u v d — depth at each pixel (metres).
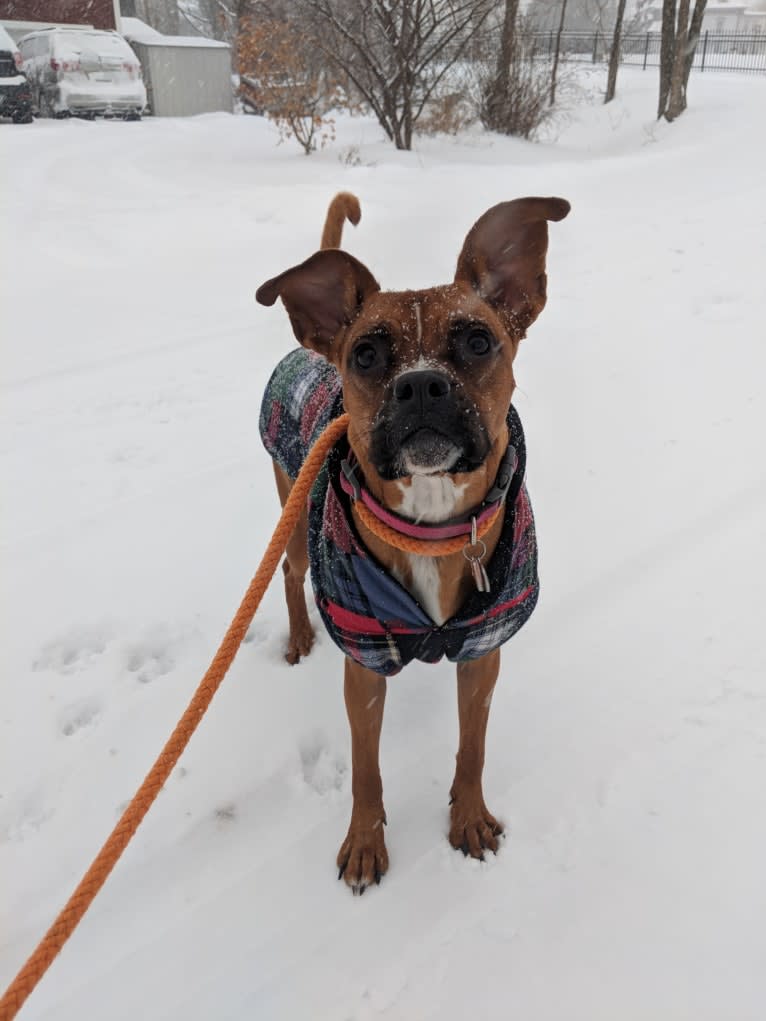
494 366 0.54
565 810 0.68
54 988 0.58
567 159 4.04
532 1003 0.55
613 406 1.29
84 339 1.69
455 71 4.61
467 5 3.61
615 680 0.79
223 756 0.75
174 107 6.01
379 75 3.72
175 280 2.01
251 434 1.30
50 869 0.66
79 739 0.77
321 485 0.63
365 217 2.37
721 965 0.56
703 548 0.95
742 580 0.89
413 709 0.80
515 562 0.59
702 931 0.58
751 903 0.59
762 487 1.04
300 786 0.72
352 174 3.09
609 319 1.62
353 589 0.58
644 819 0.66
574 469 1.13
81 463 1.23
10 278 2.01
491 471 0.55
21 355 1.62
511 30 4.36
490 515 0.55
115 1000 0.57
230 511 1.11
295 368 0.81
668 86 4.85
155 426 1.34
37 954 0.39
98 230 2.38
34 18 5.54
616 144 4.71
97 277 2.03
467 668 0.65
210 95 6.20
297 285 0.58
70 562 1.01
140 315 1.81
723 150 3.21
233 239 2.29
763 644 0.81
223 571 0.99
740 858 0.62
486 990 0.56
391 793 0.71
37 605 0.94
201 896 0.63
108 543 1.05
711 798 0.67
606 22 13.91
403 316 0.53
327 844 0.67
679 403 1.27
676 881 0.61
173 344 1.65
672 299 1.68
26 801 0.71
